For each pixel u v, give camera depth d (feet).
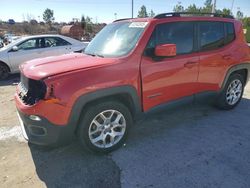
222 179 10.27
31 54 31.32
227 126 15.08
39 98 10.43
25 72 11.57
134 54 12.03
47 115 10.33
